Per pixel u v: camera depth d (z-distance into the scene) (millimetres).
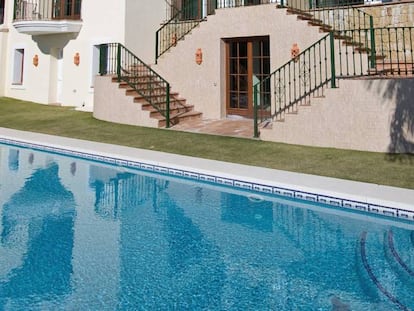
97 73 16328
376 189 6164
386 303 3596
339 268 4336
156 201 6793
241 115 13125
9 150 10414
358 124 8836
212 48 13070
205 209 6391
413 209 5387
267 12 11898
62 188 7504
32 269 4227
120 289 3832
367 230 5445
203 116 13430
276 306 3547
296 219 5934
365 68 10828
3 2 20016
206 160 8312
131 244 4992
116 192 7305
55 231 5398
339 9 12375
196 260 4535
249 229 5555
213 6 15477
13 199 6824
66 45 17109
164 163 8094
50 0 17703
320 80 10523
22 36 18844
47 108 16578
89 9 16297
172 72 13984
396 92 8438
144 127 12078
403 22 11500
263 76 12617
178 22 15219
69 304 3541
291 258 4605
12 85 19359
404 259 4539
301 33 11320
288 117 9750
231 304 3584
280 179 6793
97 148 9531
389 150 8539
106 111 13234
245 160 8281
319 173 7199
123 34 15141
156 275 4148
